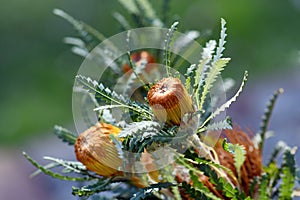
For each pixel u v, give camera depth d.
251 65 4.04
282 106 2.59
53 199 2.90
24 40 5.01
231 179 1.38
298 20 4.24
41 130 4.46
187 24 3.98
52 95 4.63
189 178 1.34
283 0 4.32
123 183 1.42
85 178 1.34
